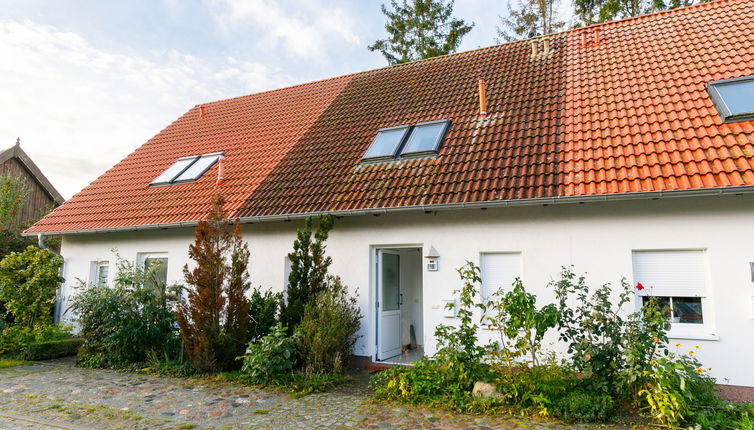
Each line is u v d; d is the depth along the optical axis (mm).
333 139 12031
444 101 11891
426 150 9820
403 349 10711
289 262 10297
